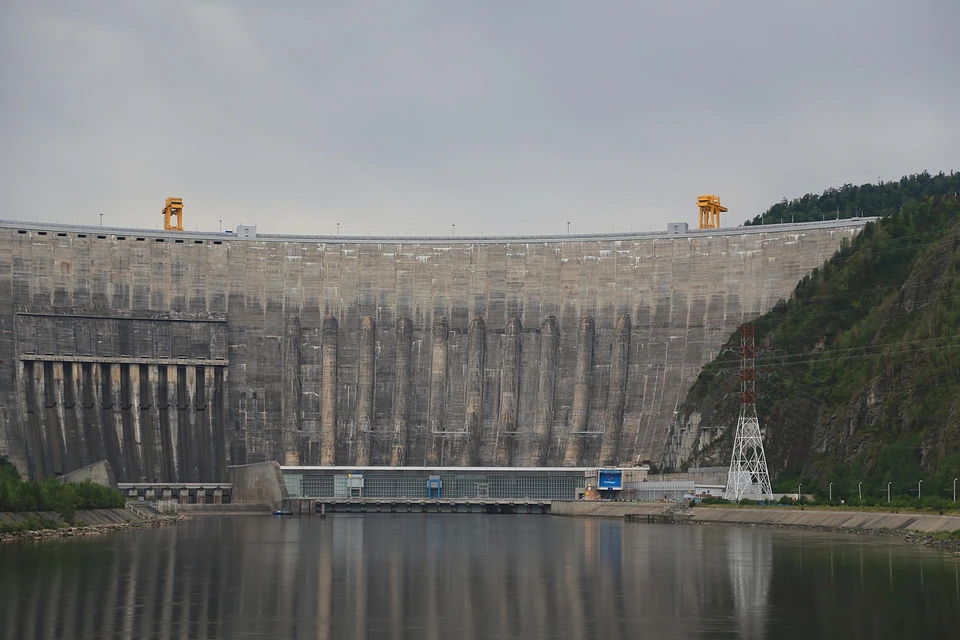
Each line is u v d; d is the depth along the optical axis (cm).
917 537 16500
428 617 9075
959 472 19800
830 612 9294
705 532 18812
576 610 9438
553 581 11294
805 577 11500
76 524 18462
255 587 10725
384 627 8631
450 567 12606
